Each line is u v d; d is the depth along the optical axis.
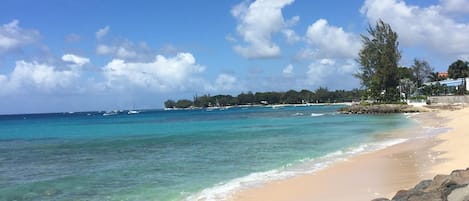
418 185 11.82
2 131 64.75
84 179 18.69
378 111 90.31
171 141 37.12
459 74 129.00
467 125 40.00
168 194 15.24
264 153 25.84
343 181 16.27
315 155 24.09
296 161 22.00
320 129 46.78
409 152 23.17
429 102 92.75
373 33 98.50
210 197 14.55
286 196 14.36
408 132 37.69
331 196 13.99
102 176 19.36
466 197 9.01
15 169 22.52
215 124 68.19
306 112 118.56
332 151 25.70
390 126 47.34
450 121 48.00
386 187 14.81
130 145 34.69
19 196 15.73
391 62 96.50
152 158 25.36
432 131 37.25
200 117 109.62
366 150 25.45
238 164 21.77
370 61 99.38
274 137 37.78
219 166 21.30
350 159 21.86
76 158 26.78
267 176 18.00
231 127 57.50
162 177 18.66
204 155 25.91
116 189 16.42
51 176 19.81
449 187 10.05
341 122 60.38
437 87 110.31
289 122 66.31
